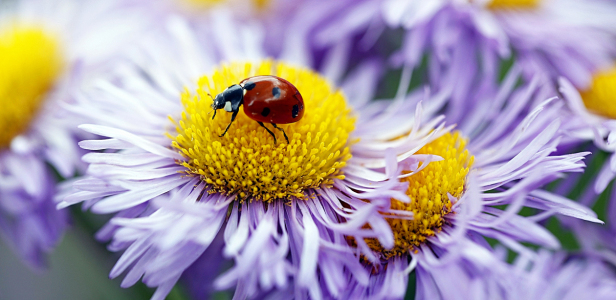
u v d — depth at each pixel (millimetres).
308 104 86
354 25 106
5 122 100
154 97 91
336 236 79
